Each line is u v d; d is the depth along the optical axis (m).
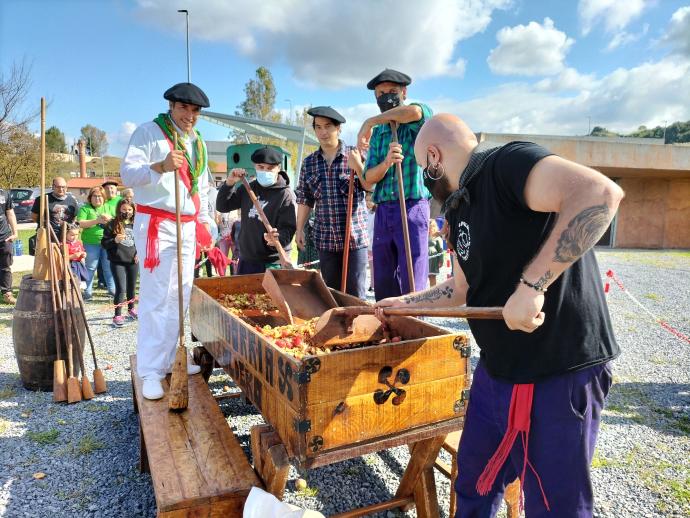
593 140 17.89
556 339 1.63
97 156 100.75
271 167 4.78
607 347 1.68
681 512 2.73
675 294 10.08
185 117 3.30
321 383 1.97
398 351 2.14
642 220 22.00
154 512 2.73
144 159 3.19
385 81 3.68
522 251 1.63
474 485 2.06
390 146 3.34
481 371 1.97
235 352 2.83
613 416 3.97
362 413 2.08
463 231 1.80
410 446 2.61
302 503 2.80
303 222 4.81
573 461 1.67
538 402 1.68
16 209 23.41
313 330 2.75
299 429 1.95
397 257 3.96
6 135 21.75
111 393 4.38
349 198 3.94
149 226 3.25
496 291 1.76
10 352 5.57
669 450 3.42
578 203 1.35
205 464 2.27
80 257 7.87
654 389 4.61
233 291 4.21
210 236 3.80
